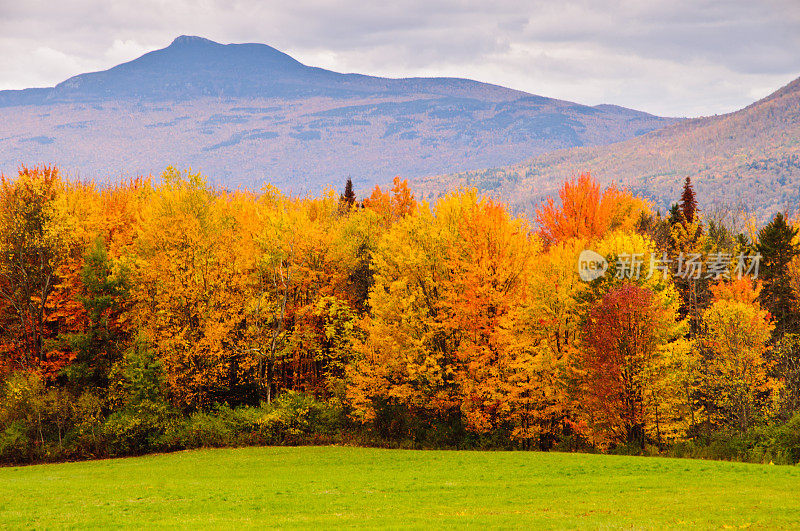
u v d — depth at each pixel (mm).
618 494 33094
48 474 49688
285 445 59312
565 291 55406
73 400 59188
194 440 59125
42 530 27438
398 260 57719
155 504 33750
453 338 56938
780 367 58312
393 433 58219
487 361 54344
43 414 58125
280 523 27547
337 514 29953
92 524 28516
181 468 49969
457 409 57594
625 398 51875
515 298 54562
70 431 58844
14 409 57469
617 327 51438
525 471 41875
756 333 56375
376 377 57875
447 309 56844
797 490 32875
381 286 57812
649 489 34125
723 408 57406
